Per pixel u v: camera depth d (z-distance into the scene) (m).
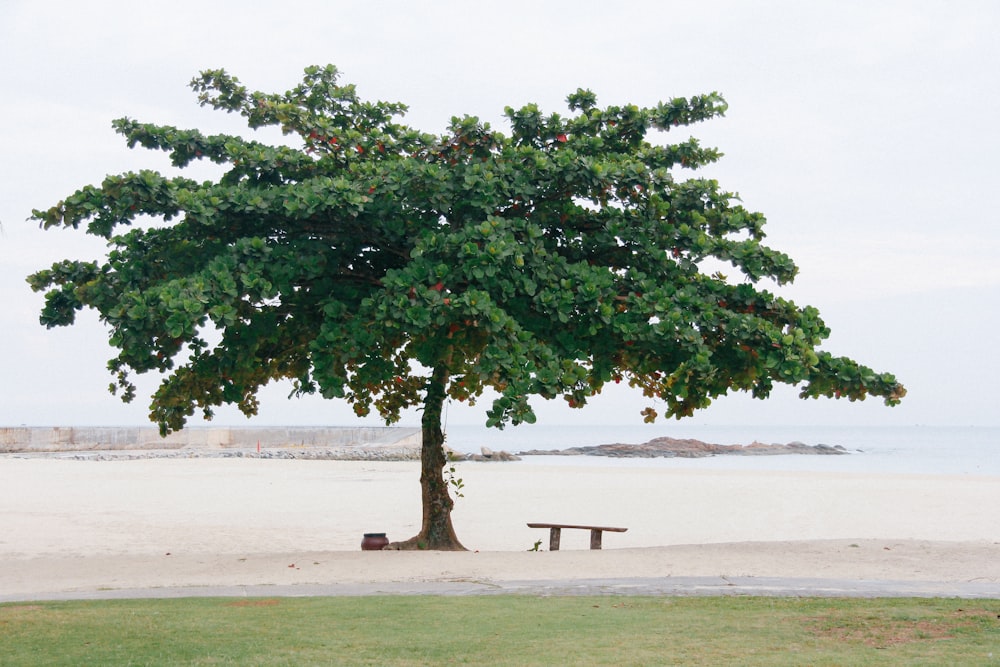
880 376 15.64
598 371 15.99
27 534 22.41
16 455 67.50
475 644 8.28
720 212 17.42
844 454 114.19
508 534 23.20
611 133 17.86
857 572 13.12
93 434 78.69
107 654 7.98
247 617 9.67
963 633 8.53
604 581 12.38
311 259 15.47
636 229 16.58
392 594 11.41
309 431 87.88
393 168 15.87
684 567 13.68
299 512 28.39
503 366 13.59
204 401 18.09
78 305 16.53
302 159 17.31
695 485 41.75
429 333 14.73
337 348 14.44
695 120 17.78
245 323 15.76
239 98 18.22
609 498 34.22
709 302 16.20
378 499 33.09
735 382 16.59
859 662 7.46
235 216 15.95
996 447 145.75
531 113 17.42
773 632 8.72
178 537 21.98
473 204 15.30
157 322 14.05
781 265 16.78
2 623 9.38
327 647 8.22
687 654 7.84
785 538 22.34
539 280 15.27
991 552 15.06
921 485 41.62
